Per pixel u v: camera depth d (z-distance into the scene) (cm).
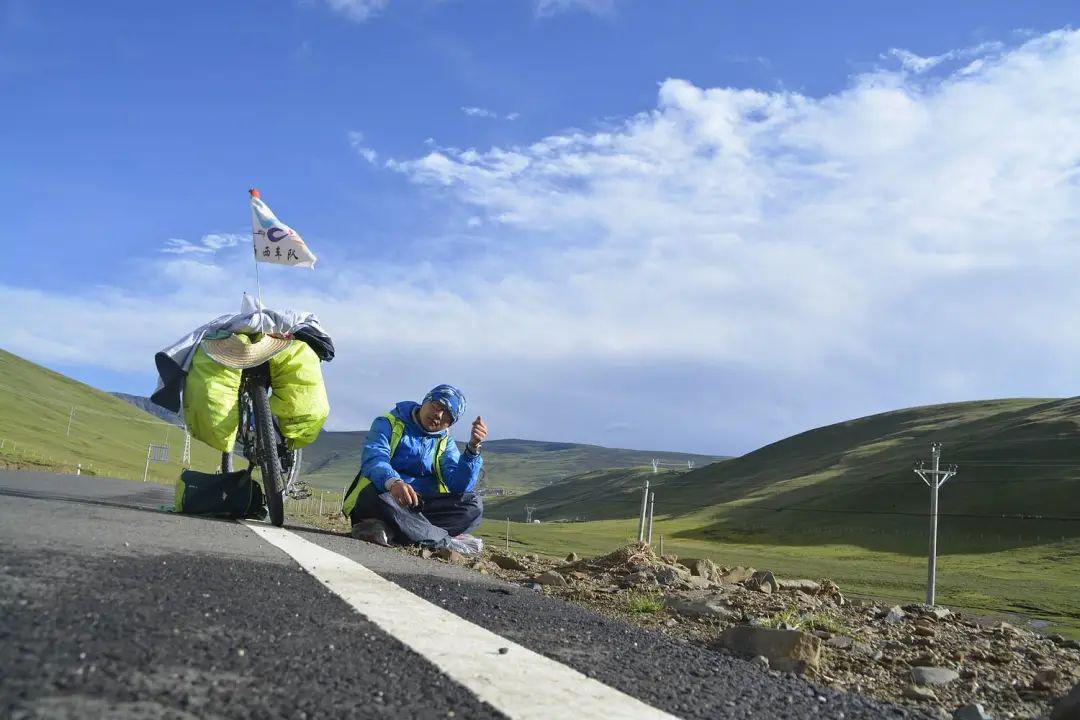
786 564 9019
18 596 224
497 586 486
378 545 745
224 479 800
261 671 187
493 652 253
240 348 790
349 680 191
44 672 159
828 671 372
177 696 159
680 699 227
